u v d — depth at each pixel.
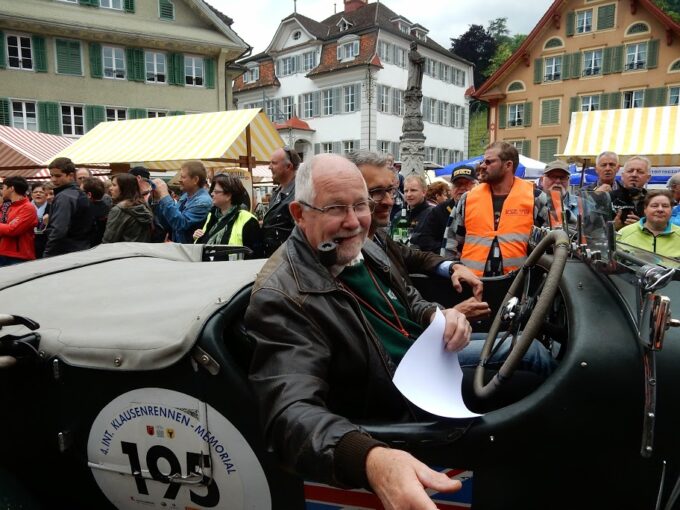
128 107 24.61
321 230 1.57
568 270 1.56
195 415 1.50
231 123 8.33
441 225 4.39
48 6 22.73
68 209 5.01
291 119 37.25
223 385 1.46
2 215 5.66
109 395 1.58
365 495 1.39
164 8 25.31
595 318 1.33
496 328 1.79
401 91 37.66
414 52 14.51
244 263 2.24
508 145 3.33
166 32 25.05
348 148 36.53
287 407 1.25
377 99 35.81
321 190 1.56
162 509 1.62
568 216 1.93
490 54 68.62
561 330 1.86
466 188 4.89
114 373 1.56
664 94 30.25
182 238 5.11
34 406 1.67
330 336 1.45
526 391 1.72
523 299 1.78
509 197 3.29
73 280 2.12
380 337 1.69
